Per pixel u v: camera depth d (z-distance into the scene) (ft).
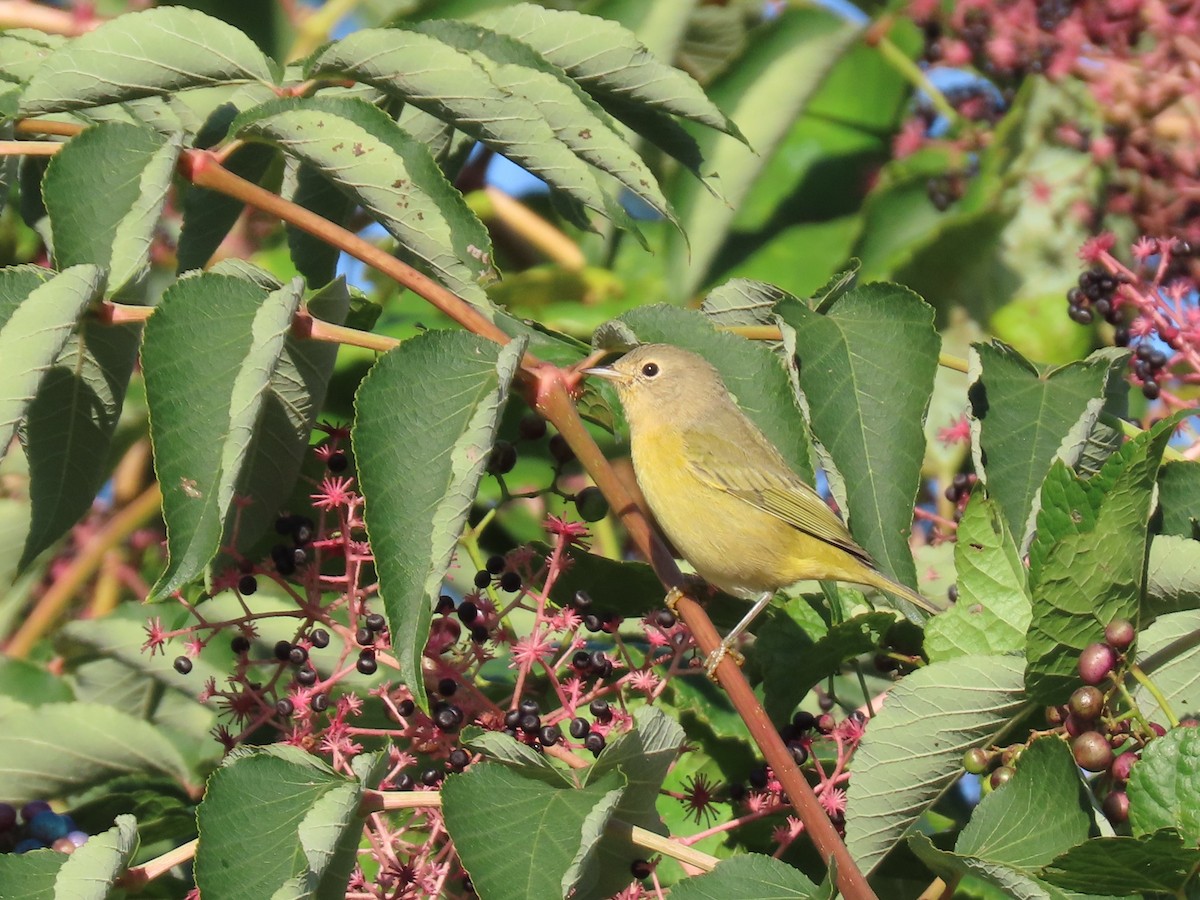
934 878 28.14
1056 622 23.16
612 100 29.14
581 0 37.93
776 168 42.52
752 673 31.53
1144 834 19.65
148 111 27.55
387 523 20.31
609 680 27.17
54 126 25.68
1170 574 24.68
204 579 25.75
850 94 43.24
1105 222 39.04
